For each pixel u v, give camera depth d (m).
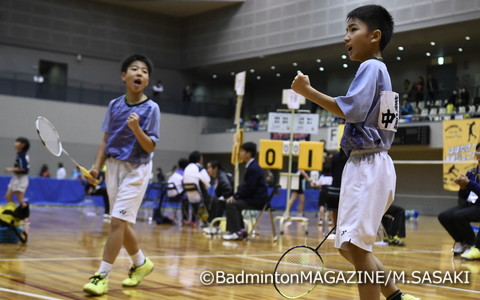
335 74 24.16
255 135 25.66
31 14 26.16
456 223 7.36
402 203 22.73
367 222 2.82
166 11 28.36
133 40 28.45
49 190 18.91
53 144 4.48
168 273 5.14
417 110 21.92
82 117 25.86
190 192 11.55
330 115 24.05
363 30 3.01
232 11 26.45
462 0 18.12
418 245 9.15
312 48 22.73
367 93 2.83
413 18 19.31
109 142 4.40
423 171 22.61
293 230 11.46
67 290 4.13
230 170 29.30
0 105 24.09
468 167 14.00
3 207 7.40
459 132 14.14
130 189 4.28
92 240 8.07
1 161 24.09
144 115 4.37
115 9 28.02
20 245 7.07
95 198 19.59
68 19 26.97
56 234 8.85
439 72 23.23
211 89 31.08
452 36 19.80
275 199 20.58
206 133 28.70
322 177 13.35
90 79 27.59
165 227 11.50
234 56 26.27
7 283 4.29
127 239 4.40
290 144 10.63
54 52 26.77
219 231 10.35
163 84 29.16
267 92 30.77
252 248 7.71
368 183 2.85
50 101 25.19
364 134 2.87
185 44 29.17
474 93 21.78
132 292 4.17
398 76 24.58
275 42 24.23
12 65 25.80
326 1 22.25
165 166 28.02
